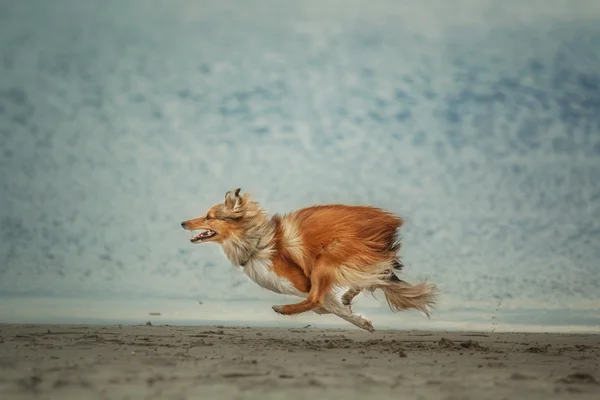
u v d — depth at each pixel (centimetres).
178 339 2145
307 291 2280
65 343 1994
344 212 2266
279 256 2275
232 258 2342
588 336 2445
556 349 2047
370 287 2283
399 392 1273
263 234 2295
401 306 2327
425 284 2327
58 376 1384
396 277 2330
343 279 2211
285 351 1870
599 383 1422
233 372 1449
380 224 2256
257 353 1814
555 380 1445
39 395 1211
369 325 2278
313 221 2259
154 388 1271
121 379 1355
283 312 2217
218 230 2320
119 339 2117
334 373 1473
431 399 1220
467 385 1363
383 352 1889
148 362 1592
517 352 1956
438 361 1720
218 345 1991
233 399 1187
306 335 2361
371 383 1358
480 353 1914
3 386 1281
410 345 2070
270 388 1284
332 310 2277
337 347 1991
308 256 2244
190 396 1205
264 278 2306
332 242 2222
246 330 2495
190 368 1501
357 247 2216
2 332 2294
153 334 2297
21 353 1758
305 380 1370
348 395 1238
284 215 2327
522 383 1402
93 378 1365
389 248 2278
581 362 1767
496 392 1300
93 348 1880
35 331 2334
